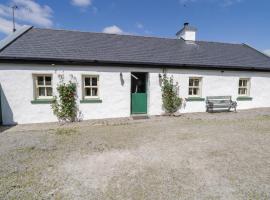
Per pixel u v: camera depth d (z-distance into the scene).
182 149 6.07
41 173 4.57
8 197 3.65
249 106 13.84
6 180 4.25
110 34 14.04
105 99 10.85
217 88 12.91
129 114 11.34
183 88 12.20
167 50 13.35
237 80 13.31
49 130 8.53
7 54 9.17
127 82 11.12
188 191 3.83
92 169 4.77
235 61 13.59
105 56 10.94
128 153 5.77
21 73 9.50
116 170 4.70
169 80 11.85
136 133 7.92
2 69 9.27
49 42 11.20
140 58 11.49
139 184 4.08
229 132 7.97
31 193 3.78
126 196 3.68
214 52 14.50
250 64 13.59
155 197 3.64
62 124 9.66
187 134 7.73
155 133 7.90
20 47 10.03
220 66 12.54
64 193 3.78
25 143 6.72
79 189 3.92
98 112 10.80
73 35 12.73
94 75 10.55
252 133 7.80
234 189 3.88
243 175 4.43
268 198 3.59
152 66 11.42
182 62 12.00
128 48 12.49
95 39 12.83
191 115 11.72
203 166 4.88
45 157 5.50
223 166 4.88
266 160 5.23
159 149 6.08
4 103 9.45
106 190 3.88
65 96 10.05
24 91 9.62
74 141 6.92
